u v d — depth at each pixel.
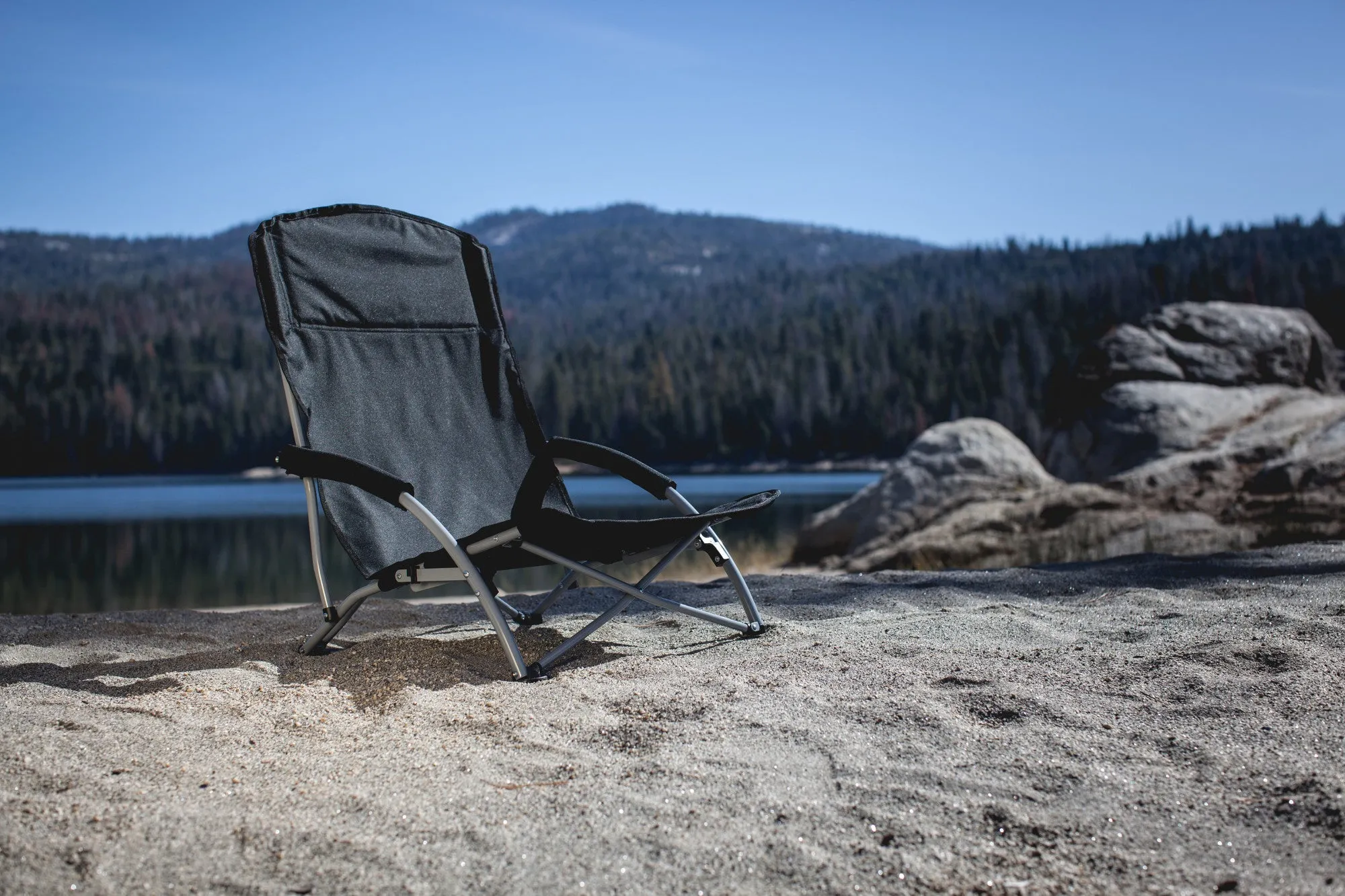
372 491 2.52
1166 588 3.50
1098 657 2.44
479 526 2.93
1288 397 9.74
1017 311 91.62
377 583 2.65
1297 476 7.89
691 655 2.61
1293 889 1.30
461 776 1.72
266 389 98.44
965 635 2.76
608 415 92.19
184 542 19.42
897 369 90.25
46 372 108.50
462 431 3.10
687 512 2.75
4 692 2.27
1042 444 10.68
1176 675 2.22
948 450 9.23
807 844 1.45
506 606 3.23
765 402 88.69
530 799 1.62
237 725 2.04
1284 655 2.29
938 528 8.52
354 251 3.04
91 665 2.69
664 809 1.57
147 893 1.32
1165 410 9.60
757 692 2.20
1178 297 90.38
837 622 3.02
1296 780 1.60
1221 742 1.80
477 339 3.27
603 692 2.24
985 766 1.73
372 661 2.59
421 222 3.25
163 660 2.74
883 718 1.99
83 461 95.06
